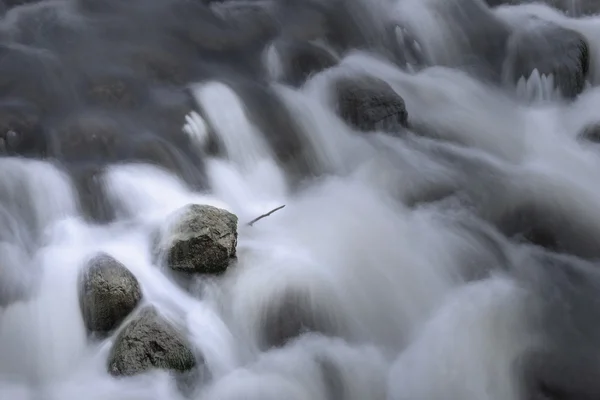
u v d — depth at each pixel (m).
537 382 5.98
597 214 8.27
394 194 8.20
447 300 6.80
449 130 9.64
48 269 6.34
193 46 9.85
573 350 6.30
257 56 9.92
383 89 9.30
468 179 8.59
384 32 11.07
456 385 5.92
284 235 7.20
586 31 12.06
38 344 5.79
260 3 11.15
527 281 7.12
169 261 6.29
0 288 6.11
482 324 6.49
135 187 7.30
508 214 8.09
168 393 5.40
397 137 9.14
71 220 6.96
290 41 10.25
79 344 5.78
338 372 5.93
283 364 5.90
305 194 8.10
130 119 8.22
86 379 5.53
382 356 6.18
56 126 7.94
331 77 9.61
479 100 10.61
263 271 6.51
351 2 11.16
